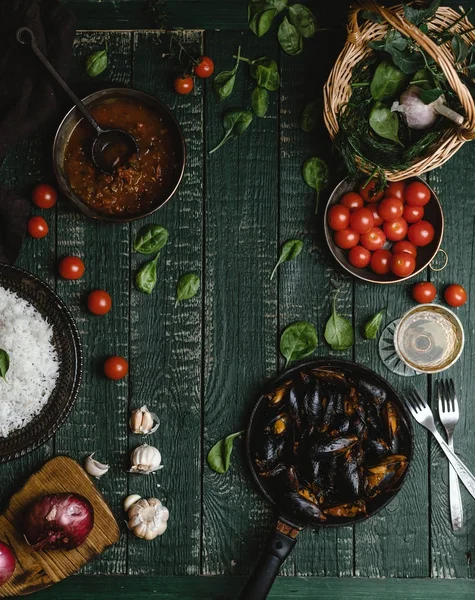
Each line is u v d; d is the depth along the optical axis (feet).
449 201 4.66
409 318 4.63
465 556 4.63
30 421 4.55
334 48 4.63
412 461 4.64
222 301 4.66
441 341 4.62
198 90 4.65
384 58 4.37
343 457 4.43
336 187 4.51
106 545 4.57
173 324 4.66
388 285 4.66
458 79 4.10
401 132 4.45
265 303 4.66
